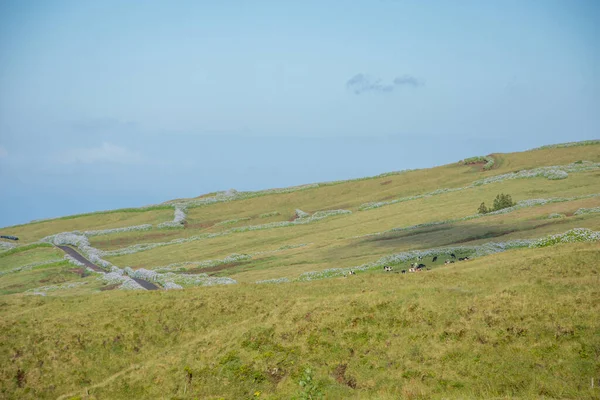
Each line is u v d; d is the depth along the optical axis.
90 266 104.44
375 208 135.88
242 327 34.72
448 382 24.88
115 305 45.91
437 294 33.00
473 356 26.14
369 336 29.94
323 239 107.19
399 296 33.25
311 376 27.78
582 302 27.97
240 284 51.16
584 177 118.00
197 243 126.50
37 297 52.44
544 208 87.69
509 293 31.12
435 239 79.81
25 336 40.66
